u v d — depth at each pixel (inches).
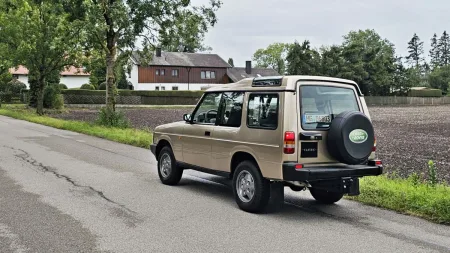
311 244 218.2
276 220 262.1
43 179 379.6
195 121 336.2
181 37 940.6
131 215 268.2
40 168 436.5
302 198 324.2
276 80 266.1
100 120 939.3
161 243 217.2
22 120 1203.9
